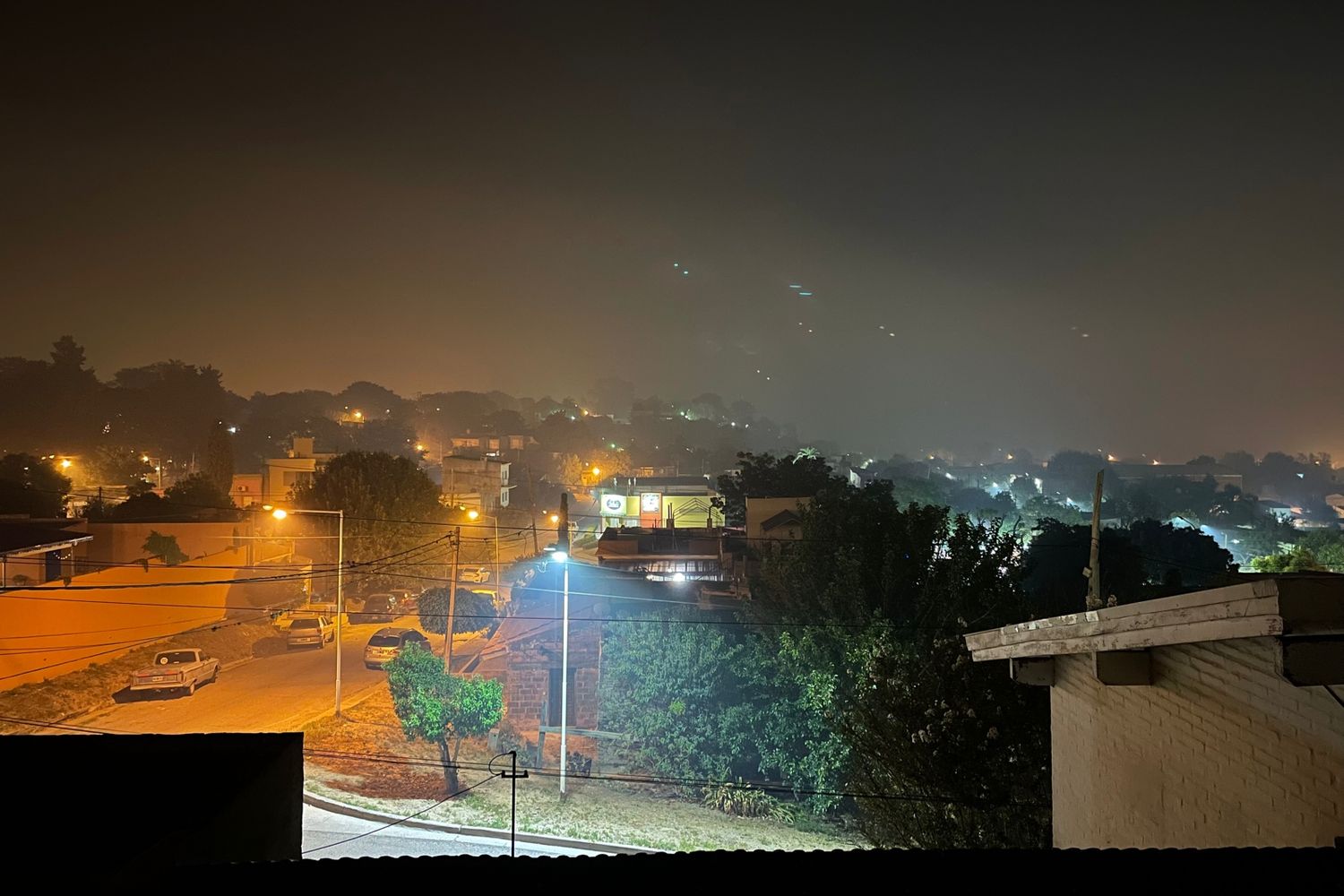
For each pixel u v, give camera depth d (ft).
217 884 14.60
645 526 257.34
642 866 15.79
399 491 170.81
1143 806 25.64
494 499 292.20
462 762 85.87
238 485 266.77
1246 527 336.90
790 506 170.40
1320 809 18.40
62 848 14.17
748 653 90.68
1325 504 510.17
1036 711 54.08
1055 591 114.32
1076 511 325.42
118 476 290.15
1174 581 107.96
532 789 81.87
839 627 83.20
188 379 437.58
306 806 73.15
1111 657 25.22
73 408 384.47
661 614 99.25
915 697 56.49
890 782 56.59
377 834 67.46
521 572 183.73
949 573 83.87
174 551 138.82
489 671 102.42
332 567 159.22
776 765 85.30
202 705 95.50
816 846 71.00
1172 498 411.13
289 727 89.15
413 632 118.83
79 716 89.45
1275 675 19.92
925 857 16.28
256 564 155.74
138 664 106.52
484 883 14.97
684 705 88.38
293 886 14.62
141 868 13.65
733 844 69.92
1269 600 17.33
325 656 122.52
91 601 104.12
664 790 85.81
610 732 91.71
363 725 91.81
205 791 16.53
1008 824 51.62
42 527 124.98
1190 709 23.41
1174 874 15.65
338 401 630.74
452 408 626.64
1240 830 21.08
